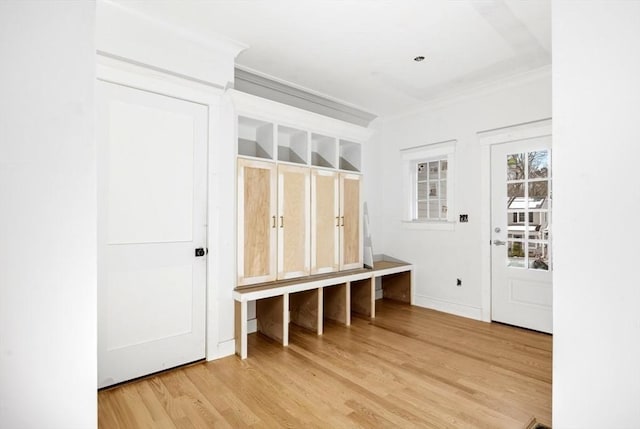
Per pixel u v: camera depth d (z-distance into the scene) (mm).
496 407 1996
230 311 2811
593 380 1013
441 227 4047
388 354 2766
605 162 992
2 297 689
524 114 3361
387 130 4652
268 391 2184
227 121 2826
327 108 4023
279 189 3164
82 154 771
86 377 766
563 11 1065
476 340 3074
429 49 2838
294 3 2211
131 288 2332
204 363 2609
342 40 2691
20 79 713
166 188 2492
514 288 3463
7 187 696
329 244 3600
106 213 2236
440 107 4055
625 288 961
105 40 2170
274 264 3115
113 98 2266
